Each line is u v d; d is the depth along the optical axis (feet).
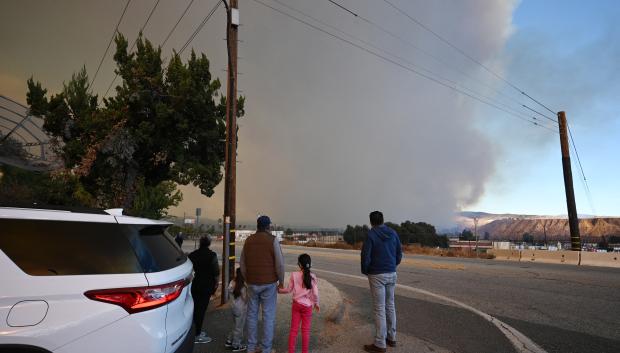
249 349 16.38
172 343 10.46
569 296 30.01
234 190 29.45
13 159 46.68
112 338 9.26
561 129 82.12
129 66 43.24
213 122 47.47
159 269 10.70
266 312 16.29
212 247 107.55
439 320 22.95
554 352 16.97
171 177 50.55
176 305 10.87
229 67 30.60
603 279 39.27
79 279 9.36
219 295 30.27
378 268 17.62
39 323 8.70
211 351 17.62
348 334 20.57
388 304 18.20
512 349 17.49
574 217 77.20
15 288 8.79
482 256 80.28
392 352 17.28
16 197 44.78
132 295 9.68
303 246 131.03
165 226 13.05
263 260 16.29
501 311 25.13
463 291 32.73
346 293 33.78
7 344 8.37
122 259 10.15
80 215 10.45
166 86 45.52
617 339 18.81
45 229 9.86
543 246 94.89
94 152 40.98
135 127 45.03
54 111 44.14
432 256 80.07
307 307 16.11
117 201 45.14
